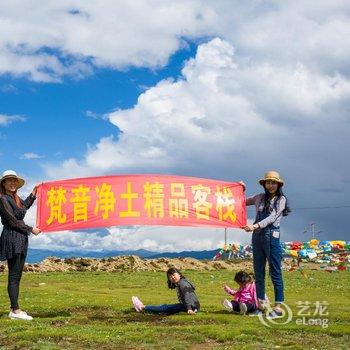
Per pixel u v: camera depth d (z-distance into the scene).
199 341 9.36
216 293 22.06
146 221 12.66
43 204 12.85
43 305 14.70
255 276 12.37
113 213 12.70
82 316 12.46
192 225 12.74
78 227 12.65
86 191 12.85
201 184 13.03
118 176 13.00
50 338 9.58
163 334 9.95
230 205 12.94
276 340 9.38
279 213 11.98
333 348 8.73
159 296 19.80
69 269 42.06
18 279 11.72
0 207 11.33
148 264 44.28
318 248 45.72
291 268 41.25
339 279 32.09
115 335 9.80
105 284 27.69
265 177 11.98
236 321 11.27
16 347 8.93
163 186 12.91
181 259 48.28
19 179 11.66
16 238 11.40
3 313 12.84
